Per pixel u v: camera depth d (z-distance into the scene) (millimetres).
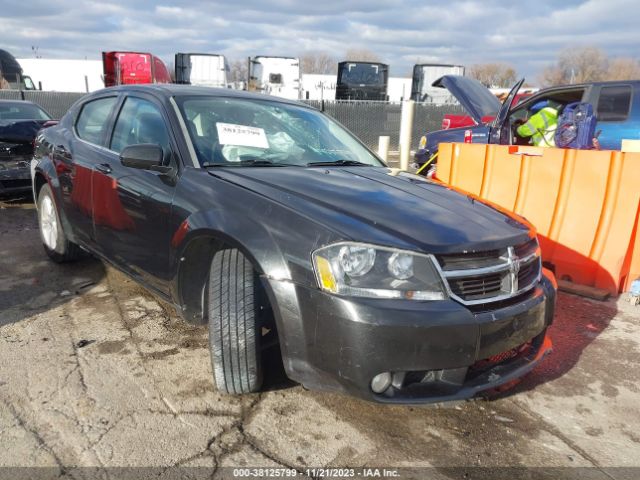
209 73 20594
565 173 4969
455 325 2303
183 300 3084
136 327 3672
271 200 2678
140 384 2951
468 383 2473
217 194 2855
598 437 2705
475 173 5637
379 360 2266
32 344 3367
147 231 3273
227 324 2645
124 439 2480
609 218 4746
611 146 7508
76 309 3943
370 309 2262
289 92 21031
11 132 7145
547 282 2900
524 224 2975
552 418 2854
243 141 3445
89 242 4102
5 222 6531
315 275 2361
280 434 2584
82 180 3994
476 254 2490
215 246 2992
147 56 18078
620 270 4699
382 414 2789
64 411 2674
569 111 6043
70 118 4676
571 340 3830
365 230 2406
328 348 2342
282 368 3146
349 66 20797
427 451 2525
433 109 16844
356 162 3789
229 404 2797
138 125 3678
